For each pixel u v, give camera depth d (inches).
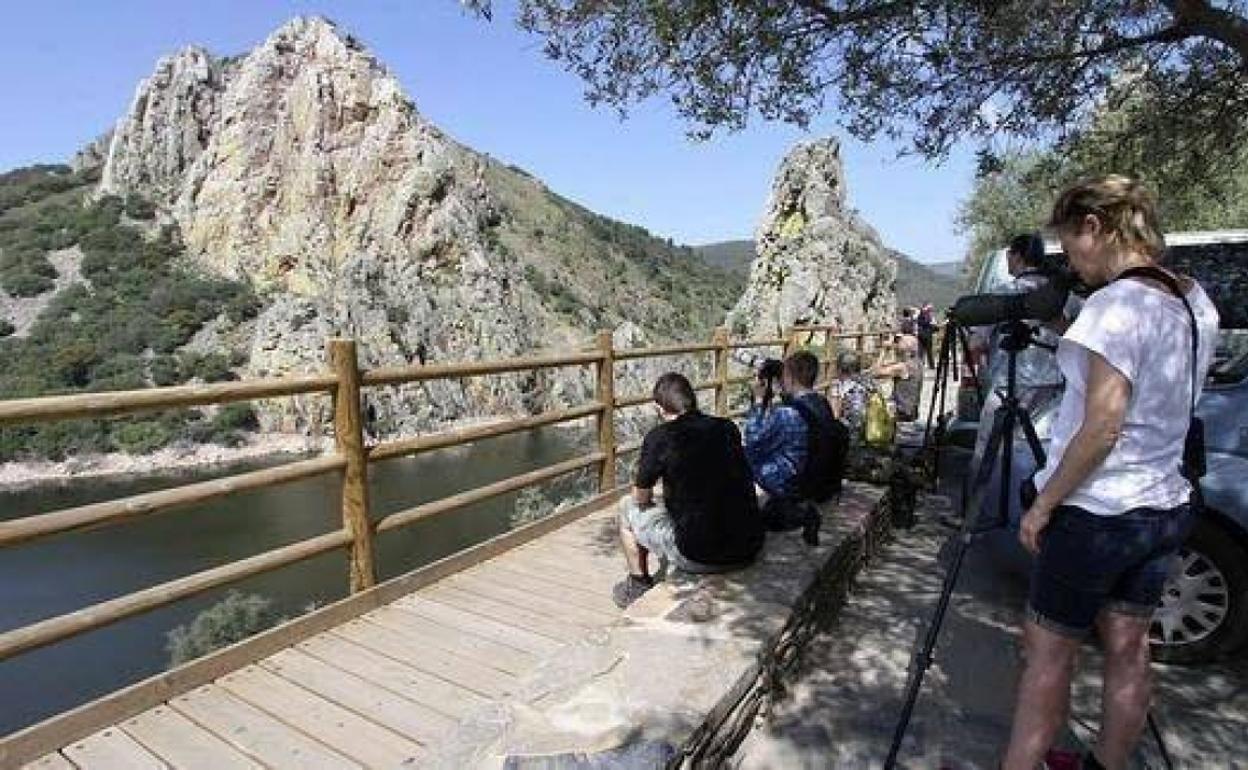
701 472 149.3
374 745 116.0
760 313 1435.8
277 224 4156.0
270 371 3139.8
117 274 4082.2
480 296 3939.5
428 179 4010.8
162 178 4810.5
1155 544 79.7
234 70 5103.3
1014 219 946.1
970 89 195.3
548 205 7106.3
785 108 188.4
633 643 123.7
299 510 1734.7
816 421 181.6
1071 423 83.0
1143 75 210.8
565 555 201.5
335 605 157.5
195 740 116.8
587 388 3937.0
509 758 91.9
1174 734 120.7
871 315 1434.5
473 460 2142.0
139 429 3014.3
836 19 173.0
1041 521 81.3
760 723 124.7
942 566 196.9
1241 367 140.8
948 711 130.0
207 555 1440.7
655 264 7268.7
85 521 112.0
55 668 1052.5
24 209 4953.3
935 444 250.7
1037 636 85.4
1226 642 133.8
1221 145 216.1
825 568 159.8
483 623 159.3
